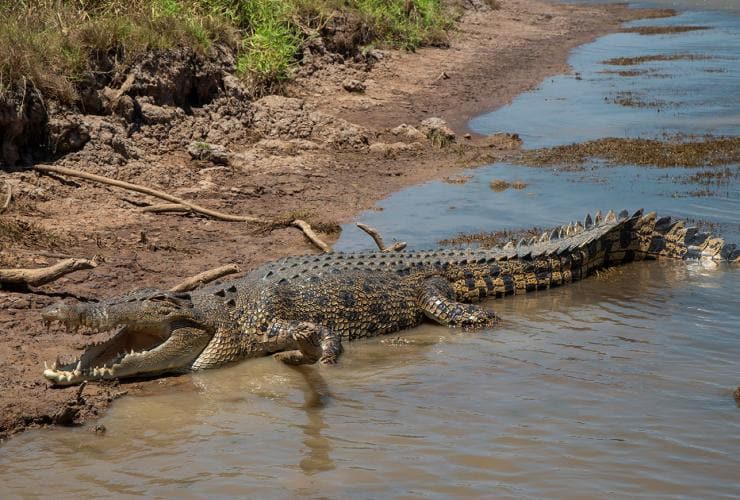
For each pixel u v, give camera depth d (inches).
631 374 276.2
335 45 824.9
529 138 666.2
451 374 281.3
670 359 287.6
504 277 360.8
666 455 224.7
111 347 282.8
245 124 589.6
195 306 293.0
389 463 222.7
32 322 302.4
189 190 473.1
